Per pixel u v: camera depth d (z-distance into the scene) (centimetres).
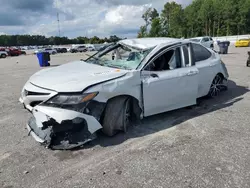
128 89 342
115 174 253
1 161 283
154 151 302
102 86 314
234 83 703
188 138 339
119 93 331
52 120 293
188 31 7200
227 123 393
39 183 241
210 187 229
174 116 432
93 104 304
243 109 463
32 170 264
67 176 252
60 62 1875
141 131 366
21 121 417
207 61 505
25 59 2600
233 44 4169
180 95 415
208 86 514
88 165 272
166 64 403
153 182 238
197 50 492
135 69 363
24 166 272
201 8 6638
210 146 313
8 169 266
